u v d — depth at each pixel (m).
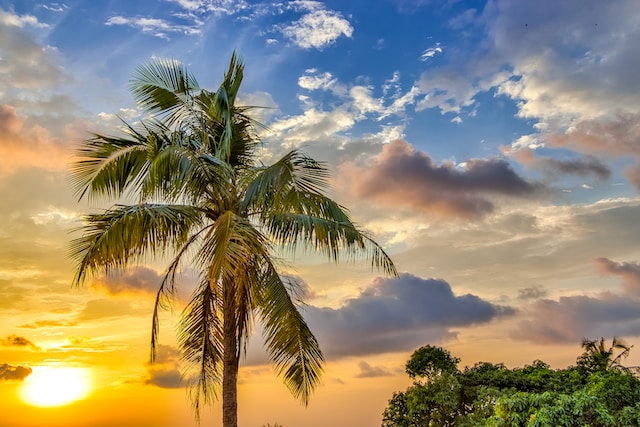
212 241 13.57
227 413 14.54
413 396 23.48
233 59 16.69
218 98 15.37
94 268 14.28
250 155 16.69
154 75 16.05
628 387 19.30
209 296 15.84
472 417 21.67
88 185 14.82
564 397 15.54
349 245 15.20
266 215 15.18
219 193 14.95
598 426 15.48
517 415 16.25
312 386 14.95
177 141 14.77
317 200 15.22
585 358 24.88
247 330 15.13
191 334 16.08
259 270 14.92
